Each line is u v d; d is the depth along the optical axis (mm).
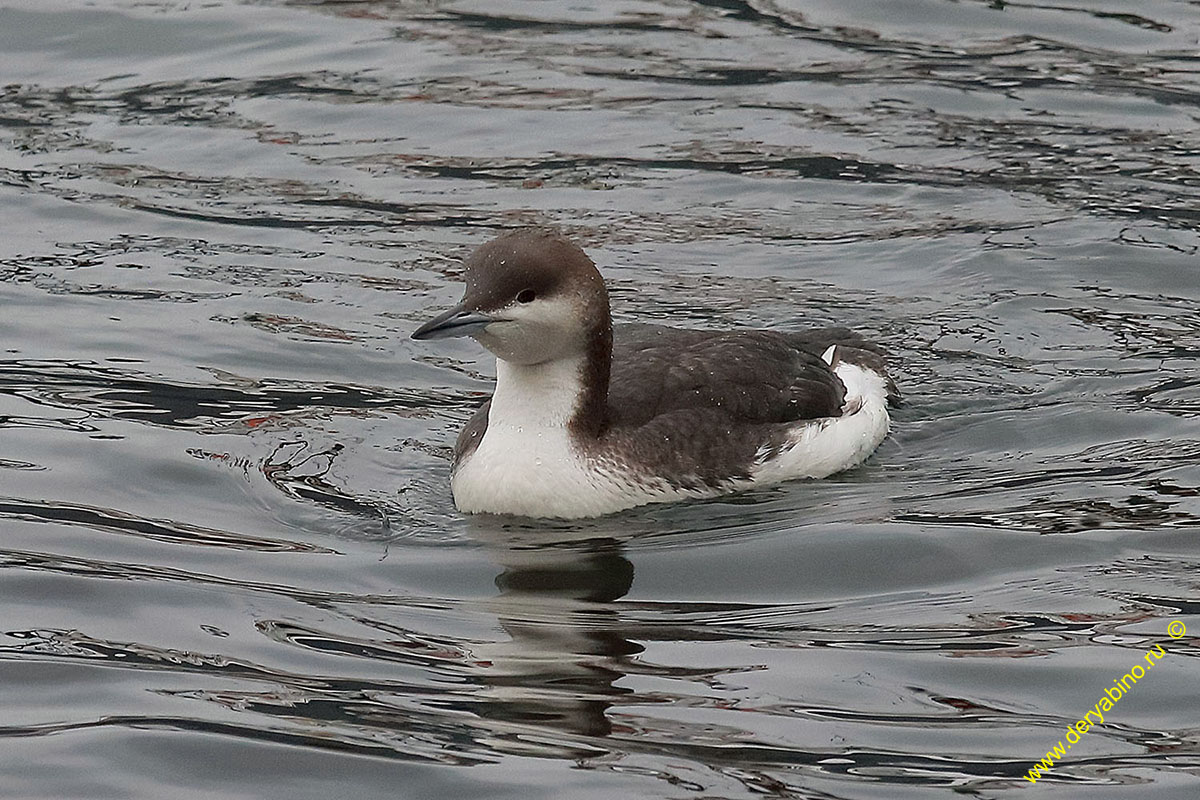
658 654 10508
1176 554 11727
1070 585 11336
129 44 22859
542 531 12500
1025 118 20719
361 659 10406
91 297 16531
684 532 12445
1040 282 17047
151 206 18656
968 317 16406
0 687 9953
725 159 19812
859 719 9688
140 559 11734
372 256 17578
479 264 12422
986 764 9227
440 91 21609
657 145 20188
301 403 14617
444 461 13695
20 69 22203
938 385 15109
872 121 20734
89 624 10773
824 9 24016
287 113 21031
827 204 18797
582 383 12758
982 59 22359
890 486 13234
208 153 19984
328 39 23109
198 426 14055
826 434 13500
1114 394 14828
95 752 9266
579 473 12703
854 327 16172
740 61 22406
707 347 13820
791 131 20484
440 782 9008
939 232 18078
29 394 14461
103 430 13828
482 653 10508
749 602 11344
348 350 15641
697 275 17219
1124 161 19625
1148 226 18094
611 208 18703
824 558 11883
